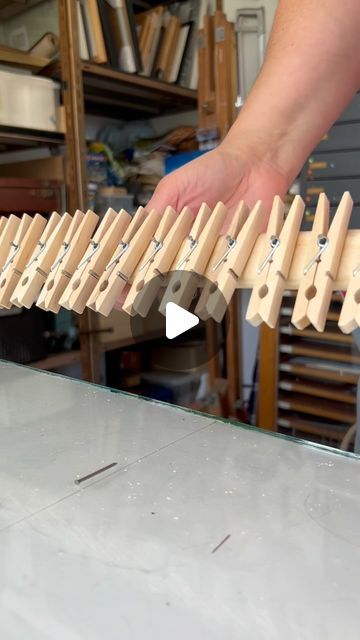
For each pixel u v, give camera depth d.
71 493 0.53
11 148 2.05
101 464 0.58
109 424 0.69
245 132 0.77
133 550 0.44
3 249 0.65
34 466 0.58
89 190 1.87
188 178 0.73
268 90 0.76
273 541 0.44
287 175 0.79
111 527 0.47
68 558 0.43
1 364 0.97
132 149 2.24
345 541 0.44
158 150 2.20
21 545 0.45
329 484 0.53
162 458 0.59
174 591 0.39
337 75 0.75
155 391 1.38
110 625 0.36
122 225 0.57
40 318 1.72
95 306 0.53
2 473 0.57
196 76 2.17
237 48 2.09
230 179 0.75
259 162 0.77
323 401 1.84
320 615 0.36
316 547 0.43
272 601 0.38
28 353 1.69
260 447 0.62
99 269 0.56
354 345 1.77
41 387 0.84
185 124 2.46
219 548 0.44
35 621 0.37
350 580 0.40
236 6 2.18
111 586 0.40
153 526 0.47
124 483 0.54
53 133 1.71
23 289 0.60
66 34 1.67
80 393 0.81
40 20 1.79
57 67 1.76
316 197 1.67
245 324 1.93
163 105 2.34
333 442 1.70
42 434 0.67
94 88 2.04
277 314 0.46
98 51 1.81
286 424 1.84
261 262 0.48
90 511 0.49
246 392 1.94
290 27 0.76
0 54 1.65
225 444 0.62
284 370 1.89
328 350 1.80
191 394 1.38
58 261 0.59
